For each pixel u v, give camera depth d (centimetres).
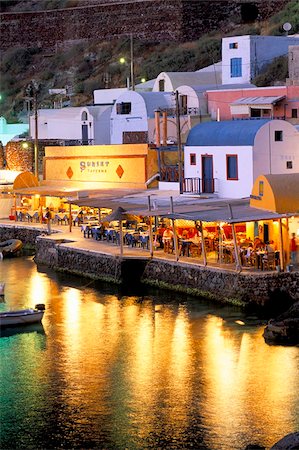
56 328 5325
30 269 6969
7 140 11931
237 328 5153
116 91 11300
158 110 8656
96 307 5719
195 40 13650
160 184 8081
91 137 10356
